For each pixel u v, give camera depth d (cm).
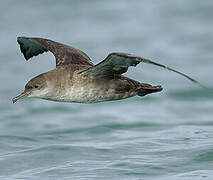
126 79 2444
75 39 5422
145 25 5766
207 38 5297
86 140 3075
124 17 6022
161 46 5156
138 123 3453
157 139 3006
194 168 2573
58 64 2523
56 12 6216
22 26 5859
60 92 2391
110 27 5747
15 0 6550
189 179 2455
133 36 5453
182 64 4669
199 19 5834
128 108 3781
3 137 3102
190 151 2752
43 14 6175
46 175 2564
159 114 3666
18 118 3638
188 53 4953
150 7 6250
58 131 3312
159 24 5766
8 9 6338
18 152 2845
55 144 2948
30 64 4766
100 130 3316
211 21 5766
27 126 3466
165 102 3900
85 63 2531
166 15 5991
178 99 3959
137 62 2247
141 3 6394
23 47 2722
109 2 6450
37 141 3053
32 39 2644
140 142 2948
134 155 2752
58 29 5744
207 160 2645
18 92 4162
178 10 6094
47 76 2394
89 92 2398
